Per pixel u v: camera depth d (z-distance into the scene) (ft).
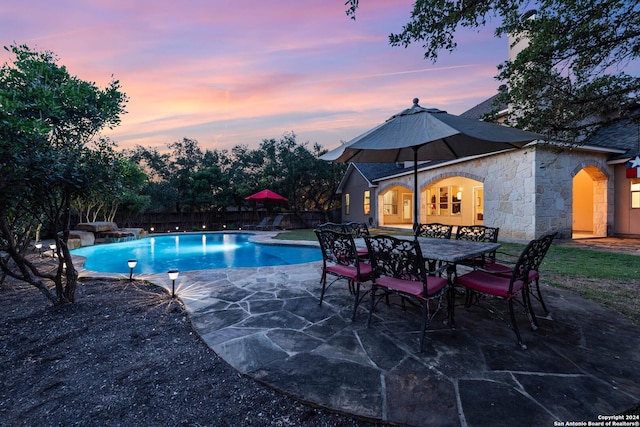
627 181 31.48
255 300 11.95
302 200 68.33
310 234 45.32
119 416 5.51
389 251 8.58
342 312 10.50
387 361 7.06
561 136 13.89
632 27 10.51
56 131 11.18
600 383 6.06
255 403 5.81
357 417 5.30
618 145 32.73
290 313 10.44
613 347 7.59
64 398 6.07
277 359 7.25
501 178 30.99
